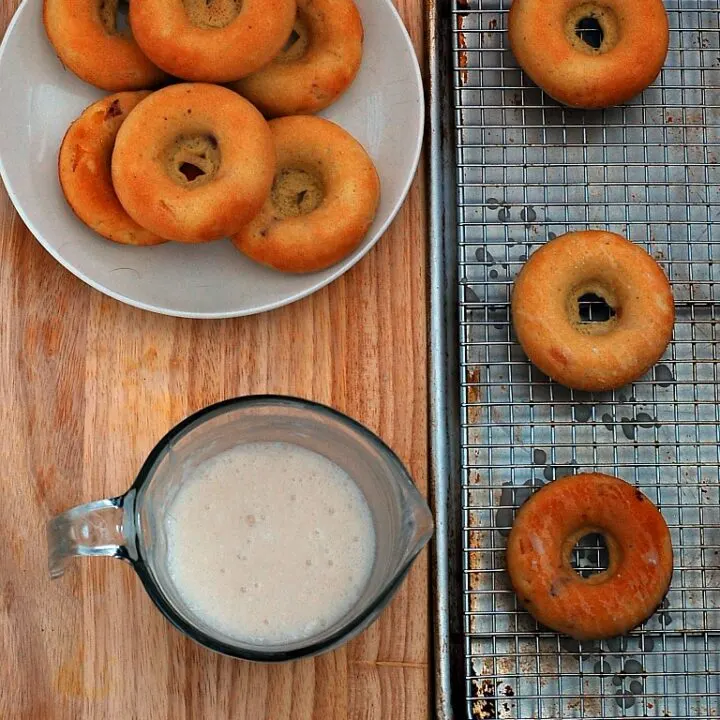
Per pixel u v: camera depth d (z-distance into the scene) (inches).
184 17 27.3
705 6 30.0
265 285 27.9
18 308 28.1
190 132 27.4
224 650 24.4
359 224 27.4
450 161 29.8
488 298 29.0
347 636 24.3
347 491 26.3
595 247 27.9
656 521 27.2
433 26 29.3
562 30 28.7
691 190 29.6
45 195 27.9
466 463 28.4
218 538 26.0
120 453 27.8
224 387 28.1
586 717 27.5
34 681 27.0
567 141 29.7
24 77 28.1
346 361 28.2
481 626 27.8
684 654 27.6
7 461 27.6
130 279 27.8
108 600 27.3
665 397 28.8
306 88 28.0
